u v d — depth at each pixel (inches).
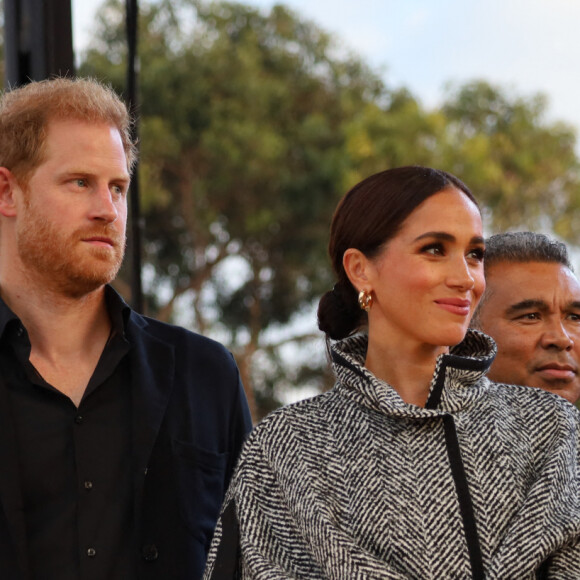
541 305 162.7
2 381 153.9
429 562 126.0
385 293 136.9
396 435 132.4
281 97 1176.2
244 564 134.8
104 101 156.9
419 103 1227.2
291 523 134.1
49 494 150.4
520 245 167.0
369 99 1254.9
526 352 162.9
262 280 1177.4
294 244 1163.9
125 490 152.8
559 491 127.4
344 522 130.0
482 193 1219.2
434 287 133.9
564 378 162.7
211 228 1158.3
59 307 155.8
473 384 135.7
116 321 158.9
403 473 130.2
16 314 156.9
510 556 123.0
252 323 1176.2
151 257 1159.6
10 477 148.5
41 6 227.6
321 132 1176.2
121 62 1092.5
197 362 166.7
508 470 129.7
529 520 125.0
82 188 152.3
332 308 147.3
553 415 134.6
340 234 142.6
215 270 1179.9
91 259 151.2
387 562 127.3
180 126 1133.1
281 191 1144.8
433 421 131.8
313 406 139.7
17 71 228.7
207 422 163.5
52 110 153.9
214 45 1172.5
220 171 1138.0
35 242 151.9
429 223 134.8
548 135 1328.7
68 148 152.3
